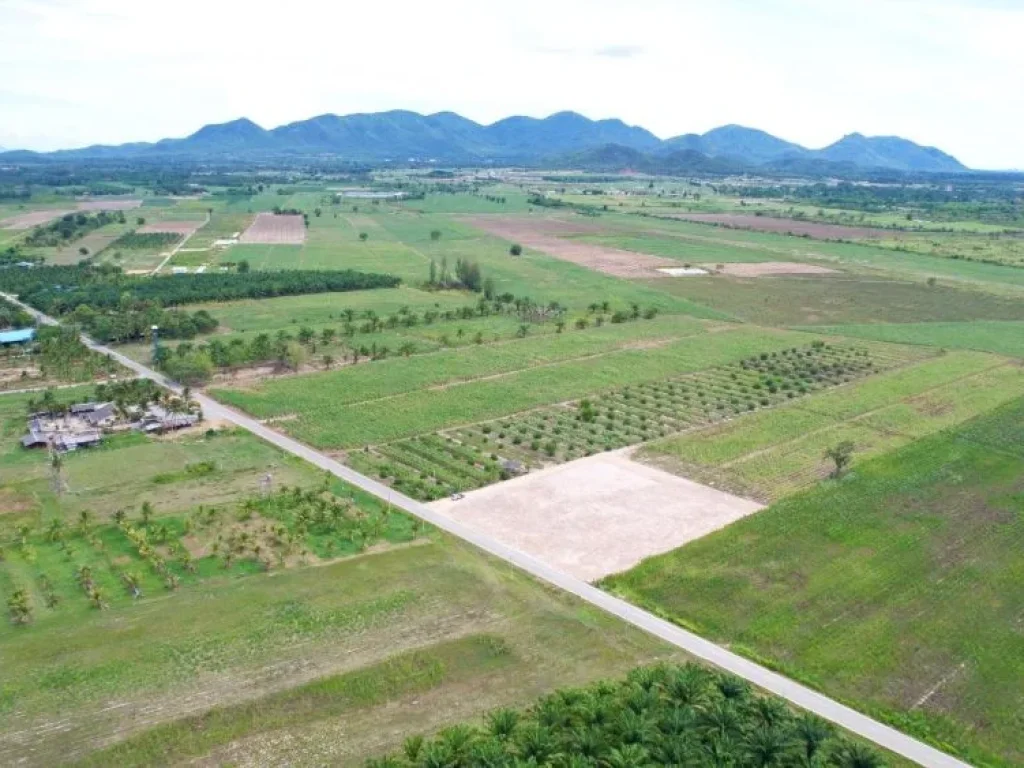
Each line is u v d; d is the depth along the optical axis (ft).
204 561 274.16
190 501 316.81
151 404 418.72
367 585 258.98
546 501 323.37
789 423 417.90
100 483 331.36
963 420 422.82
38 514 304.30
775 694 210.18
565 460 369.30
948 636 237.86
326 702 205.77
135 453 362.12
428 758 168.66
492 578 263.90
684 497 330.34
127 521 296.71
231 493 324.80
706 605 251.39
